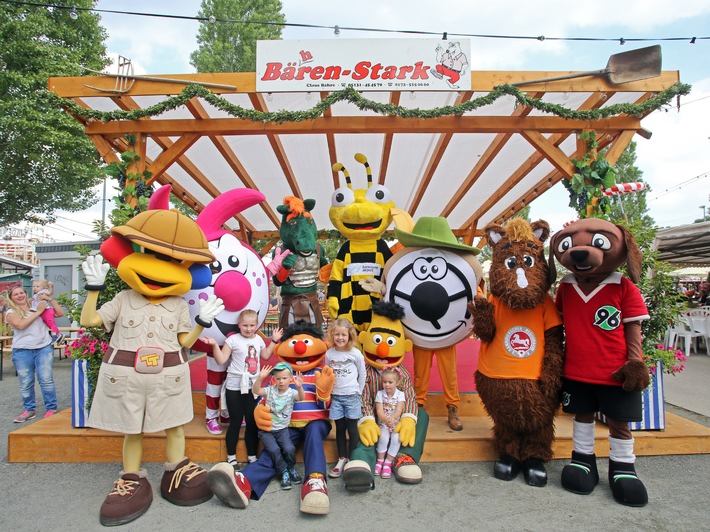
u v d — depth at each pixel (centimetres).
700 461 388
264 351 374
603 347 326
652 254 418
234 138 597
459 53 442
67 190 1441
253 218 1023
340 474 354
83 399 400
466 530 283
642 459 393
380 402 367
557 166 491
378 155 696
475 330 363
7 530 282
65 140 1191
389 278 420
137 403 301
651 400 411
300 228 471
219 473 298
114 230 294
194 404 447
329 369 341
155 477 355
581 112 439
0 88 1193
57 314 538
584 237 324
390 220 485
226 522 292
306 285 484
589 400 336
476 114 535
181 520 294
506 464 354
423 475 359
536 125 484
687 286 1630
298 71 441
